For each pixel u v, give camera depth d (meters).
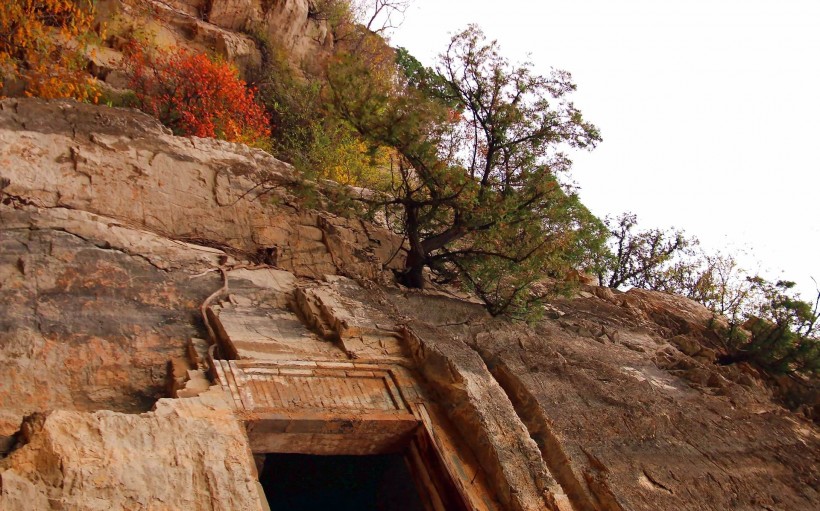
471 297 13.99
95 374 8.78
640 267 25.28
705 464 11.26
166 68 17.22
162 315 9.84
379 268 13.15
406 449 9.61
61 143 11.09
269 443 8.75
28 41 14.34
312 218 13.14
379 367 10.06
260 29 22.45
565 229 13.24
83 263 9.70
